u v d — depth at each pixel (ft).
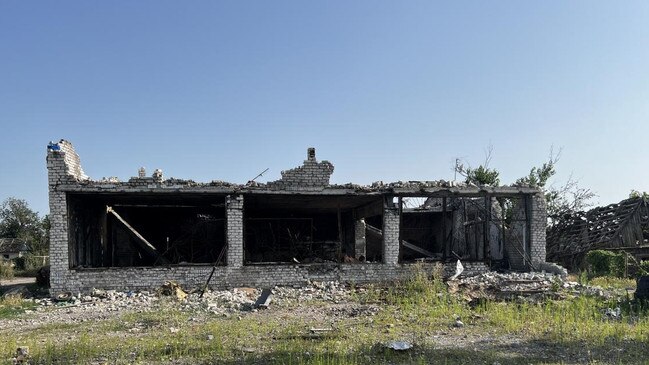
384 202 69.72
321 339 35.45
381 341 34.63
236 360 30.19
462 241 86.99
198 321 44.21
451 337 36.32
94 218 76.95
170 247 87.51
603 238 94.84
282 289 63.72
